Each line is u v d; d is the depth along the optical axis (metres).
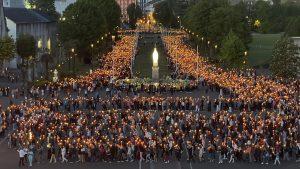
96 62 195.00
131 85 132.88
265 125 88.38
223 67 181.38
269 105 110.69
